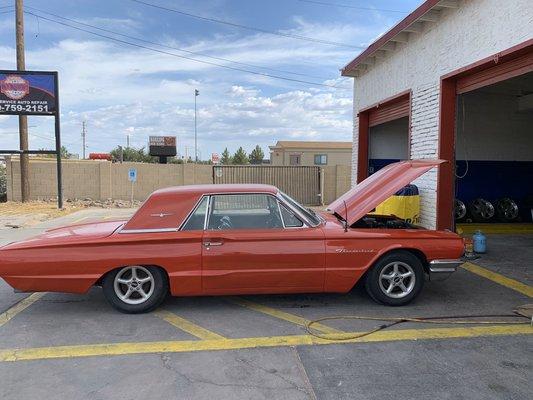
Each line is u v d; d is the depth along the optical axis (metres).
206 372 3.81
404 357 4.07
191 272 5.12
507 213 12.50
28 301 5.80
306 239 5.21
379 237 5.33
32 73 17.30
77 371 3.84
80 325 4.93
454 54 8.49
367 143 14.26
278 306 5.51
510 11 6.90
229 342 4.43
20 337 4.60
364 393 3.44
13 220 14.55
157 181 22.78
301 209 5.53
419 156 9.96
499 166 12.84
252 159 78.06
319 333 4.64
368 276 5.43
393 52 11.30
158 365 3.94
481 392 3.46
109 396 3.43
